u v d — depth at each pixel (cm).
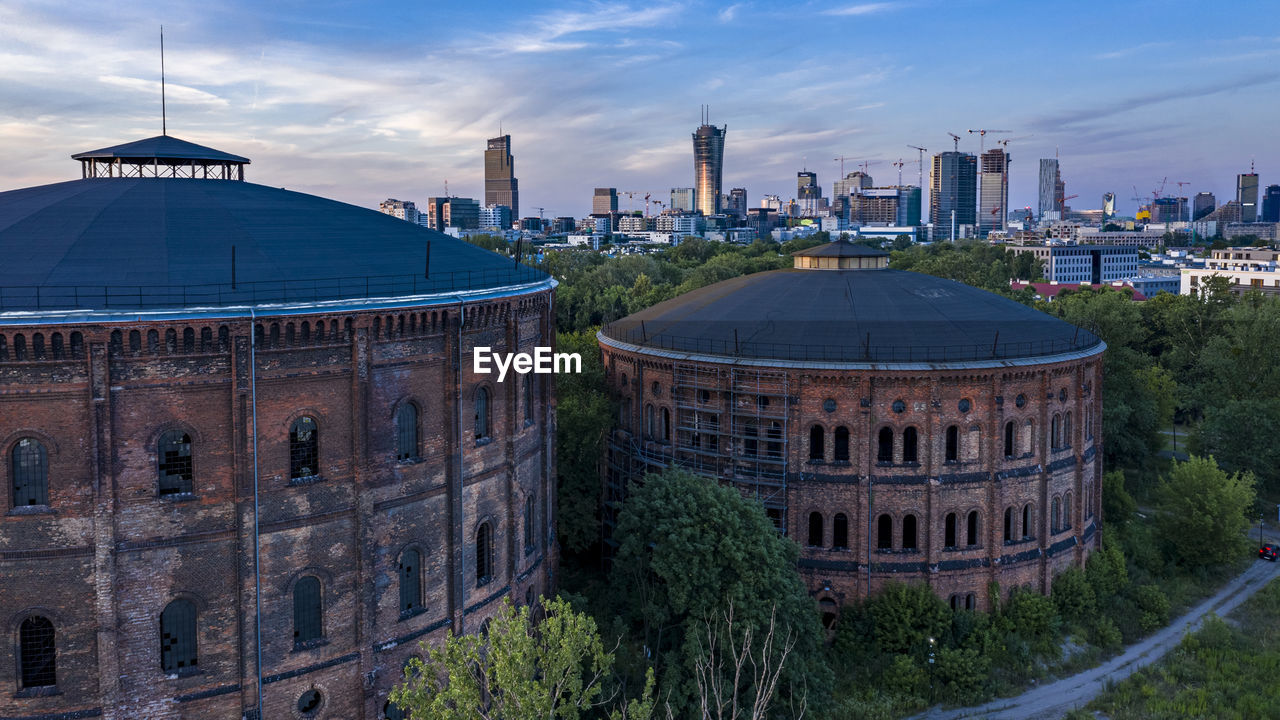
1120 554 5988
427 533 3788
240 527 3244
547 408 4681
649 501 4756
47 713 3080
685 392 5688
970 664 4794
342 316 3391
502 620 3328
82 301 3075
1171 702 4638
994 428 5262
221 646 3278
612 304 12081
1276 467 8094
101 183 3972
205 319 3106
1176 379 10769
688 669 4309
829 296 6059
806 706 4428
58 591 3053
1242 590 6275
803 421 5303
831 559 5306
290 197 4294
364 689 3562
